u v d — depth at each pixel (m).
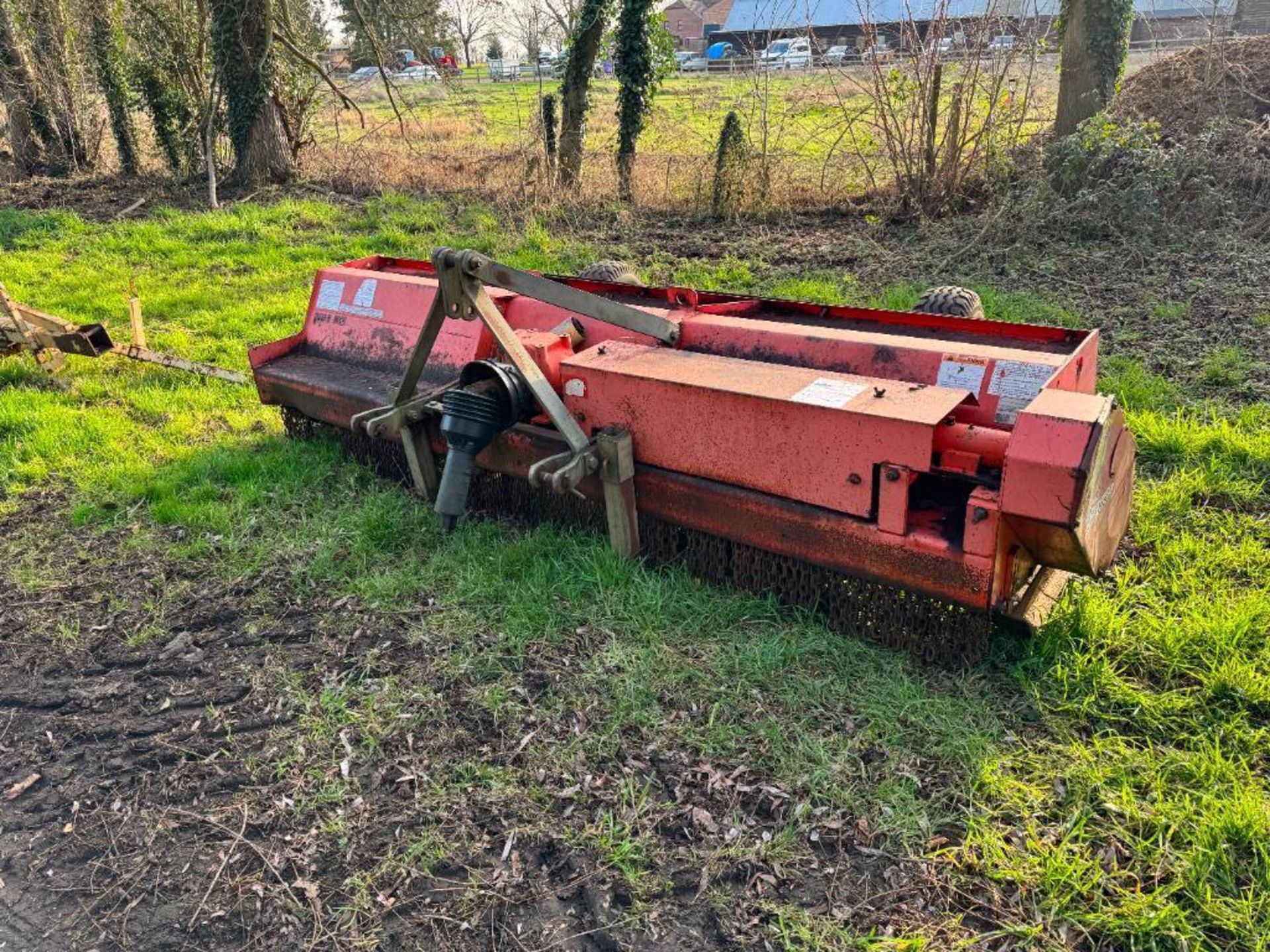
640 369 3.93
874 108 12.28
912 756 3.20
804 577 3.82
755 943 2.62
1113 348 6.87
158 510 5.02
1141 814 2.92
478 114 21.25
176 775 3.30
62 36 15.96
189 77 14.84
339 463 5.51
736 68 23.62
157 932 2.75
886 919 2.66
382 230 11.62
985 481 3.30
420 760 3.30
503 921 2.72
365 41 15.77
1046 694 3.44
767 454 3.61
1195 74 11.14
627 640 3.83
